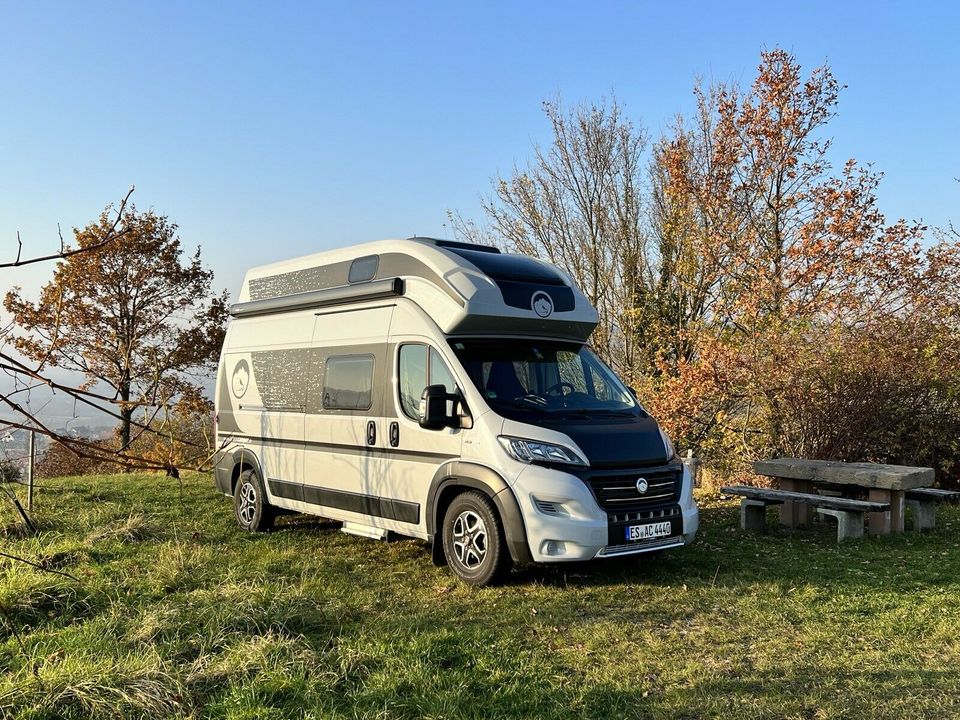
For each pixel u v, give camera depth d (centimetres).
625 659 462
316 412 791
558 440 601
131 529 802
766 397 1261
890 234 1345
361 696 396
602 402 693
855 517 826
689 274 1584
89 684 390
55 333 276
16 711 373
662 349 1574
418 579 656
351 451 744
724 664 452
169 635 471
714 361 1304
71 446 256
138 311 2394
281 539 827
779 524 916
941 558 718
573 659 461
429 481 661
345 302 777
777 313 1352
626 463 619
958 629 510
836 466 887
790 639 496
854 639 496
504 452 605
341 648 459
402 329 703
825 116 1466
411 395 686
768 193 1509
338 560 716
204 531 869
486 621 533
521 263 734
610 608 567
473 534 636
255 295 921
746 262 1465
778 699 400
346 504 750
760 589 611
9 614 509
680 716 384
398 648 469
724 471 1360
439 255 692
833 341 1202
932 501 876
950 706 390
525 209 2052
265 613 508
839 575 656
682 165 1598
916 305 1274
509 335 697
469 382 641
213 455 287
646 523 611
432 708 383
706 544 798
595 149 1998
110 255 2227
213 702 388
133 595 562
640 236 1948
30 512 823
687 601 581
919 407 1184
